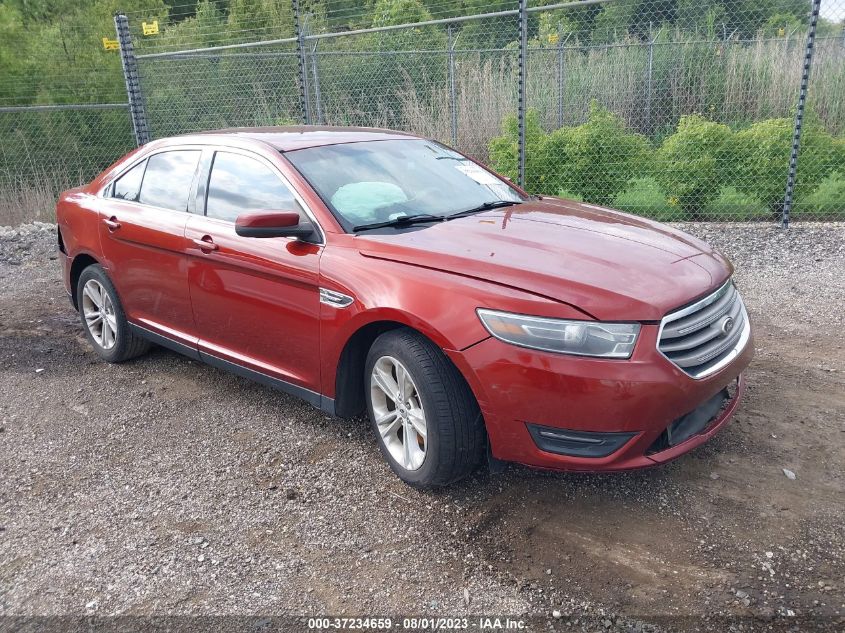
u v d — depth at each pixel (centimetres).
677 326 286
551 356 275
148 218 446
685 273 310
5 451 395
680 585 266
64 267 546
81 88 1575
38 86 1580
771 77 1048
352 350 348
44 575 289
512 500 325
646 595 262
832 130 1005
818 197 834
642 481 335
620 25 1351
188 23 1822
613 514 311
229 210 402
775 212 852
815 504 310
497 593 267
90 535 314
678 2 1327
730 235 794
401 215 369
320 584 277
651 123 1174
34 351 555
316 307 348
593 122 914
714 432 312
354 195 374
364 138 435
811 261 686
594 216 386
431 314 299
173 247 423
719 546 287
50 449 395
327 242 349
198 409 438
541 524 306
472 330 289
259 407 436
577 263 304
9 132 1477
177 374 496
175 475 362
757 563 276
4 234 1030
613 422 274
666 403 277
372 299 319
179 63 1582
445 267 308
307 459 371
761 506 311
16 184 1298
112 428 418
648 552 285
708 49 1145
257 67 1568
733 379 313
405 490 338
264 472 361
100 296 515
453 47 1179
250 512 326
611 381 270
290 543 303
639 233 354
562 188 931
